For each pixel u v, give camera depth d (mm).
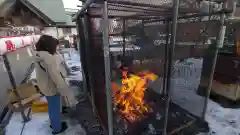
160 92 2867
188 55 2193
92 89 2561
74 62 7934
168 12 1908
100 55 1867
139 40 2385
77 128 2449
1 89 3029
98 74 2104
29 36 4516
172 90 3406
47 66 1878
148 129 2113
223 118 2664
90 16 2100
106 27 1310
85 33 2492
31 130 2445
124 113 2279
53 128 2295
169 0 1546
